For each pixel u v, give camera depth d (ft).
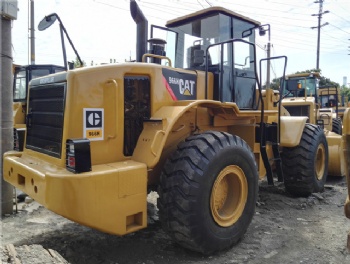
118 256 10.96
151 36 15.75
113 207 9.44
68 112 9.86
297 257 11.02
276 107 20.17
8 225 13.53
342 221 14.49
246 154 12.08
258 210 15.83
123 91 10.83
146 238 12.41
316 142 17.51
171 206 10.53
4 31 14.66
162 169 11.23
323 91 41.50
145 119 11.18
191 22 15.38
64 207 8.71
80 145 9.05
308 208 16.33
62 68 33.53
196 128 13.21
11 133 14.97
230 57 14.56
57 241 12.01
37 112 11.91
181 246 11.46
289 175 17.52
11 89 15.02
